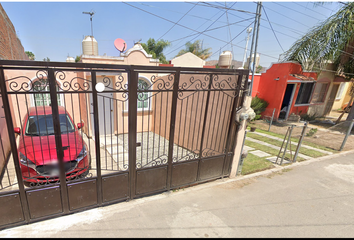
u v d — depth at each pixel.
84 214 2.85
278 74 10.49
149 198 3.37
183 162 3.51
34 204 2.54
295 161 5.50
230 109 3.92
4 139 4.33
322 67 9.92
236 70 3.43
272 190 3.88
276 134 8.73
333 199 3.66
